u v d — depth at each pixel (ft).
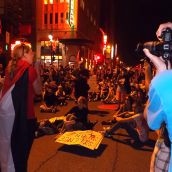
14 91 12.42
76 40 84.38
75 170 19.66
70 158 22.08
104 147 25.26
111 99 59.77
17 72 12.65
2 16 84.58
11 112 12.34
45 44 162.30
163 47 6.66
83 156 22.67
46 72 68.18
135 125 26.84
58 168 19.95
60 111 46.19
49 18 165.78
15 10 95.86
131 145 26.12
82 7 186.60
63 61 140.15
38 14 163.63
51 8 165.68
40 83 13.61
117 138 28.25
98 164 21.02
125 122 27.35
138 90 36.09
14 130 12.41
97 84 74.84
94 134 25.52
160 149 7.27
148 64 8.38
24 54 13.03
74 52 141.90
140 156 23.15
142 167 20.68
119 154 23.47
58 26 165.78
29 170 19.39
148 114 6.47
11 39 86.89
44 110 44.70
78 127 29.14
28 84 12.67
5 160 12.51
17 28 96.68
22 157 12.47
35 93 13.47
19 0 103.45
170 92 5.93
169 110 5.90
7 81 12.85
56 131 29.30
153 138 28.50
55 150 23.91
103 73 102.47
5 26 85.46
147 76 8.36
